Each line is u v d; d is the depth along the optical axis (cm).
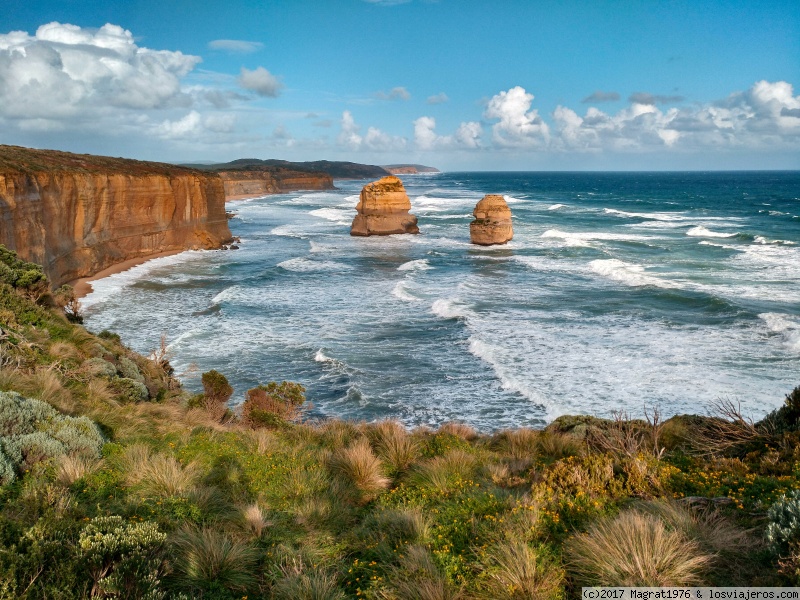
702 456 793
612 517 493
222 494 675
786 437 770
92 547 419
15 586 366
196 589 448
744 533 443
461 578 428
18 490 569
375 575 459
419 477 756
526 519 499
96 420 893
